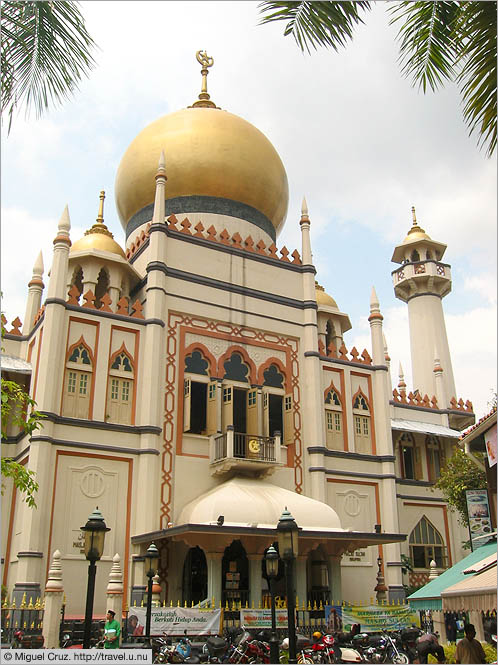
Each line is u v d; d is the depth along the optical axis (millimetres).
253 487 21797
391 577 25031
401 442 30562
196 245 24938
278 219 30750
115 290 25438
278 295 26406
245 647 15172
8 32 10688
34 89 10648
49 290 21453
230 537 19406
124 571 20062
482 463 19141
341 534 20484
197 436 22781
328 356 27016
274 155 30250
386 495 26203
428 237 39844
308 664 14578
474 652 11148
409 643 16797
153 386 22062
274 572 14523
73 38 10773
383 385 27719
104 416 21312
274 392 25156
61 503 19719
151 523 20641
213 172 28094
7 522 20641
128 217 29719
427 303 38938
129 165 29109
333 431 26125
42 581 18641
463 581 13445
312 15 9586
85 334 21875
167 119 29484
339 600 21141
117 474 20906
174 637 16484
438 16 10172
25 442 20891
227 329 24688
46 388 20172
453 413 33188
